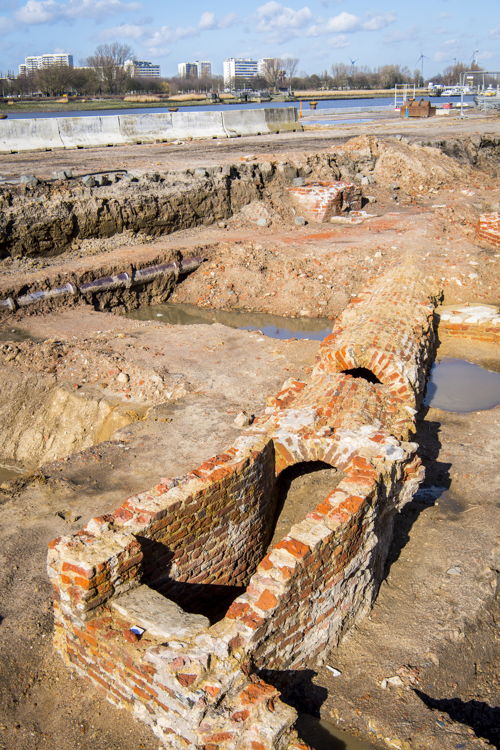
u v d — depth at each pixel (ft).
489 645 19.53
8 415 36.29
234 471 20.62
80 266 52.08
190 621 15.90
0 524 23.65
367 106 246.27
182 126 107.86
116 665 15.58
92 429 34.12
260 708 13.98
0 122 87.56
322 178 78.28
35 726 15.94
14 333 43.60
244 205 69.87
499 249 57.88
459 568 21.77
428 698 17.30
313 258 57.52
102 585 16.46
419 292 43.98
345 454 22.30
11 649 18.20
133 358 38.32
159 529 18.47
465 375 37.52
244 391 34.19
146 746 15.01
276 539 23.90
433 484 26.81
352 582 18.97
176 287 56.95
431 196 79.46
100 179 62.23
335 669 18.16
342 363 31.14
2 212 52.65
